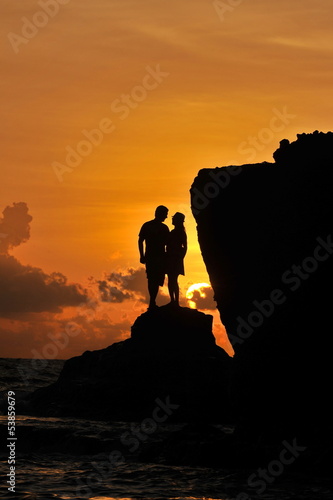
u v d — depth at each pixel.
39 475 14.10
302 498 12.29
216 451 15.27
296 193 16.56
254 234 17.31
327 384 15.65
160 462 15.52
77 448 17.31
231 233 17.77
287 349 16.02
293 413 15.87
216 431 16.77
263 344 16.33
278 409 16.00
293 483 13.38
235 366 16.72
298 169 16.78
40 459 16.05
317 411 15.67
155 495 12.45
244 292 17.27
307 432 15.38
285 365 15.98
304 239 16.27
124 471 14.49
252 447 15.19
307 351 15.82
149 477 13.88
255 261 17.11
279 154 17.52
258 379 16.25
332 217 16.05
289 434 15.46
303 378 15.83
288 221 16.61
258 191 17.58
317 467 14.27
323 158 16.59
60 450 17.41
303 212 16.39
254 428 16.12
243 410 16.47
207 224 18.16
